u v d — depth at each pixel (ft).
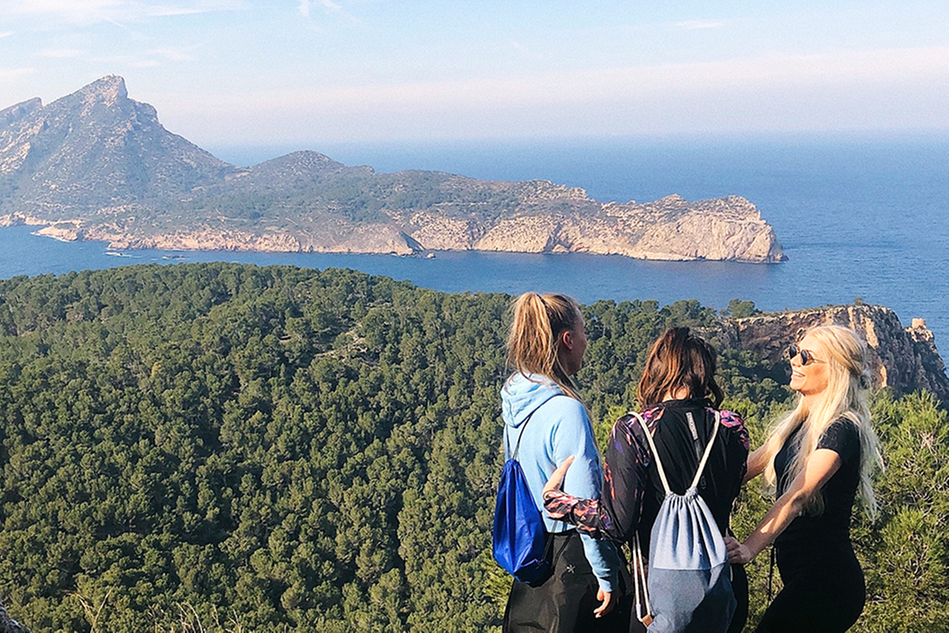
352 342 271.08
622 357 265.34
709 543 12.59
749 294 635.25
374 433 208.13
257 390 214.69
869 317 253.03
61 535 133.49
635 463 12.85
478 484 180.75
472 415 216.33
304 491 167.94
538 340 13.82
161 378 209.97
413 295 324.39
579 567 13.29
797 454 14.46
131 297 346.54
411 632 119.03
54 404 181.47
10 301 342.03
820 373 14.23
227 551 145.28
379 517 162.61
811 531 14.15
